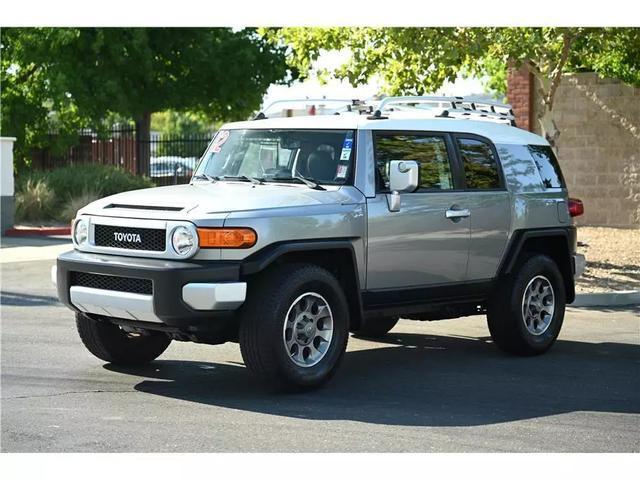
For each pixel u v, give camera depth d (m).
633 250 17.95
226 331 8.34
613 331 11.70
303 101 10.08
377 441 6.94
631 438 7.14
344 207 8.60
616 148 22.17
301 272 8.19
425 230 9.24
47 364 9.50
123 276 8.10
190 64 32.34
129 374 9.14
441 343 10.96
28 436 7.01
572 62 21.03
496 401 8.23
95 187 25.83
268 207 8.17
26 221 24.09
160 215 8.15
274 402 8.07
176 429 7.22
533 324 10.30
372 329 11.13
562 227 10.69
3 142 22.30
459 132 9.84
